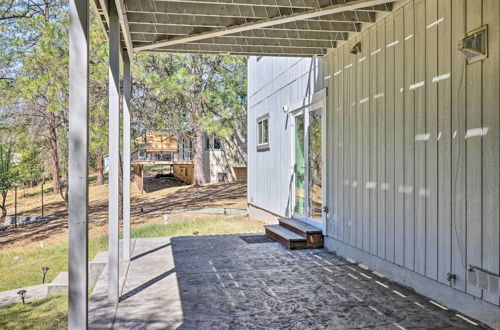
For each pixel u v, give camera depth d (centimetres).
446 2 368
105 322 337
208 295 410
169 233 914
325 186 640
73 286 242
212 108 1530
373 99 499
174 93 1303
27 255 856
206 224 1018
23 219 1219
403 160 438
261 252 615
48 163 1402
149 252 618
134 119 1438
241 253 608
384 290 424
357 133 540
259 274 489
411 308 370
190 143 1959
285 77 841
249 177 1179
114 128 387
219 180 1956
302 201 757
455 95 358
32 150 1311
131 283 454
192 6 445
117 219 387
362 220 528
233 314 358
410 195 426
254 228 943
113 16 382
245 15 452
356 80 541
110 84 386
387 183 469
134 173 2081
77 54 242
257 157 1081
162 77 1373
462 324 330
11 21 1062
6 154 1262
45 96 1030
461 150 352
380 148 484
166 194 1619
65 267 747
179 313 361
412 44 420
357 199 541
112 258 385
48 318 454
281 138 873
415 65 416
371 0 401
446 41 369
